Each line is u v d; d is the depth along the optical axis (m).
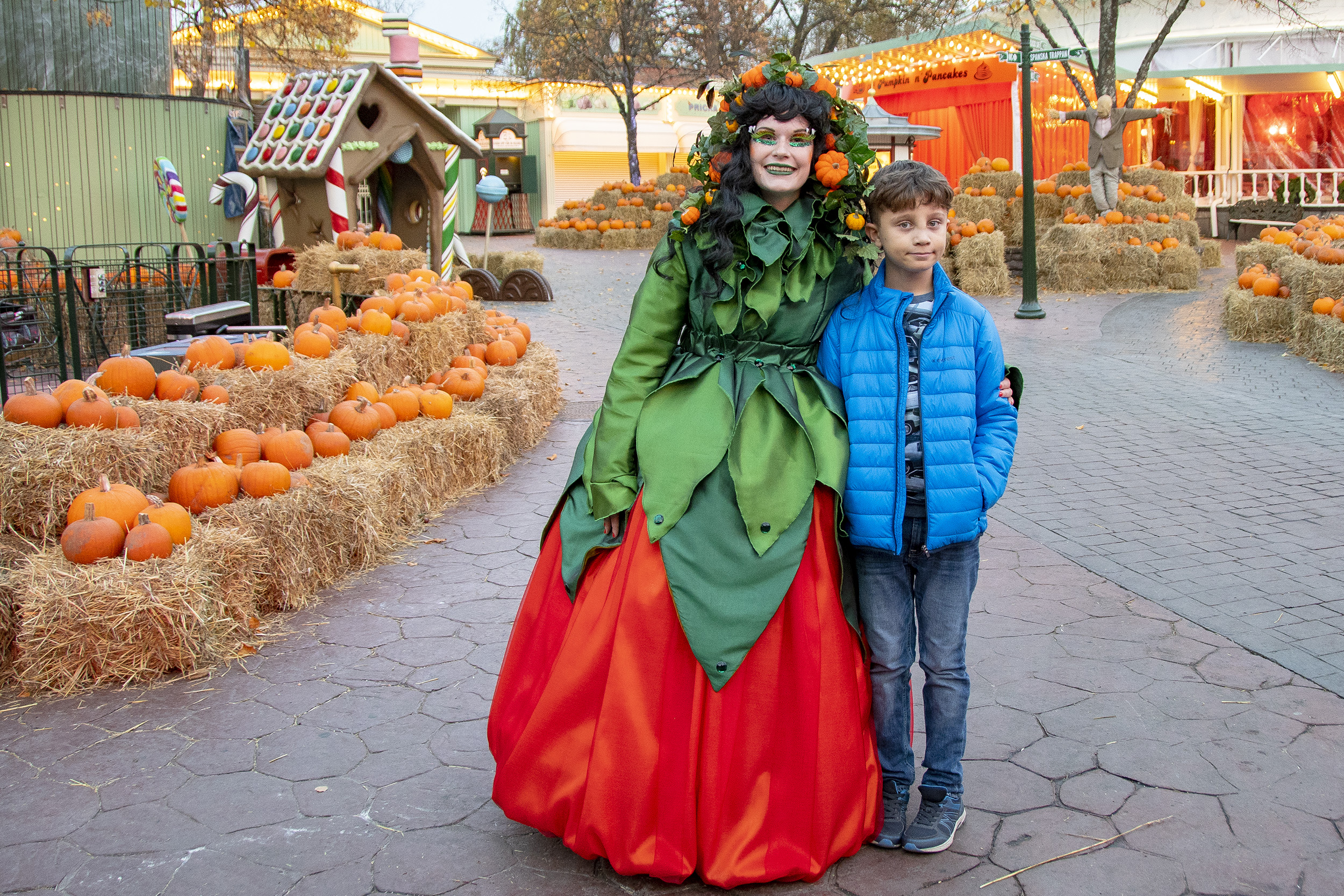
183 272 11.06
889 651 2.56
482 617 4.17
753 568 2.40
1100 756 3.05
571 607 2.60
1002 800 2.85
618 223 22.58
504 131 26.45
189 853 2.65
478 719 3.36
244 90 19.52
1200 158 24.14
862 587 2.56
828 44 31.81
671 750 2.39
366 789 2.95
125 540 3.79
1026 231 12.13
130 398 4.43
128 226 14.26
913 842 2.59
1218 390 8.25
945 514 2.46
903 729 2.62
